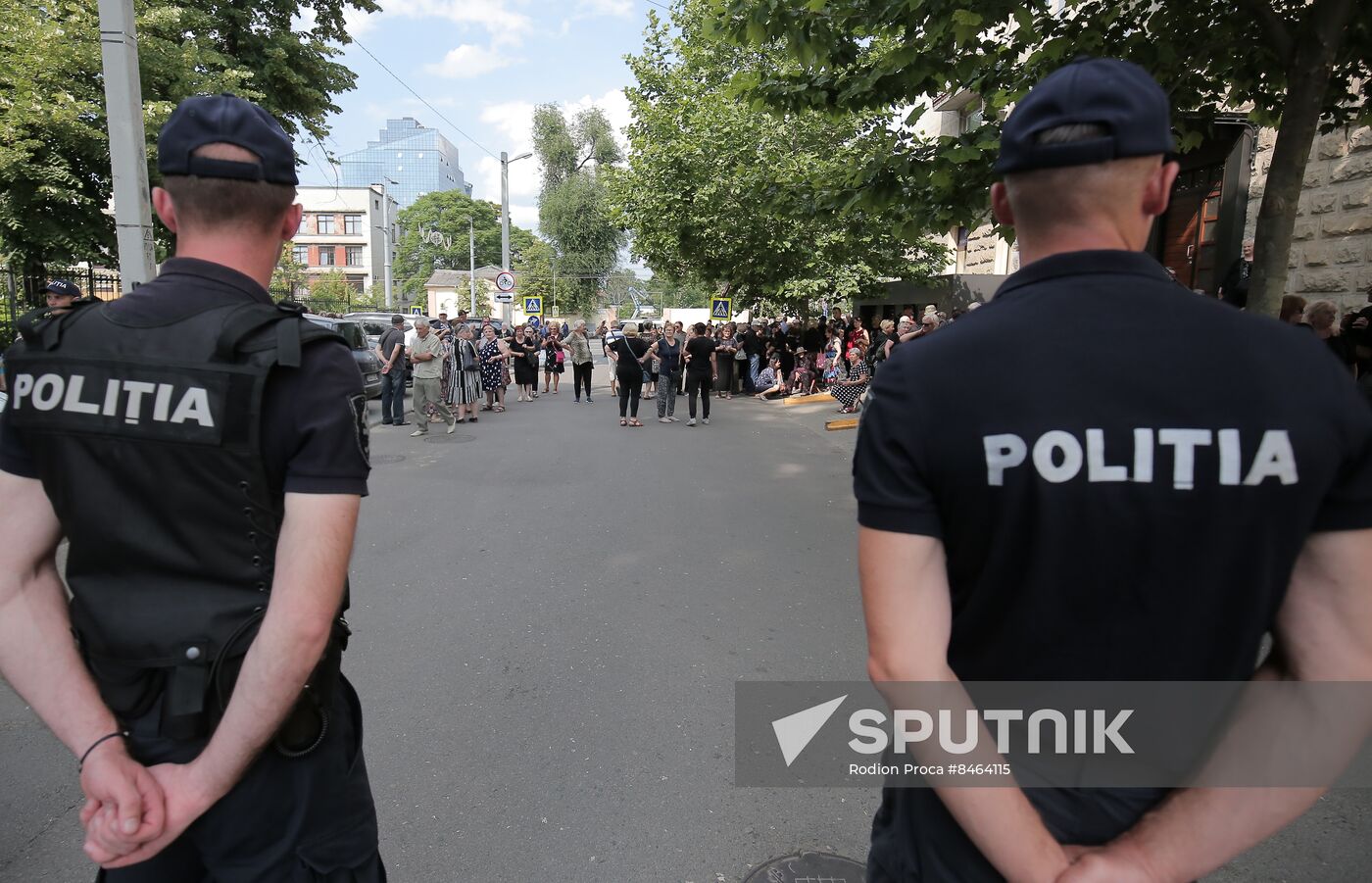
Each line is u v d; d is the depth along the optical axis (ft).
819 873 7.94
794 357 57.88
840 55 17.30
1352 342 18.38
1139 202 3.46
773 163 52.60
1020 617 3.39
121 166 21.97
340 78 51.47
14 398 4.20
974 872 3.63
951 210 17.92
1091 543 3.20
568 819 8.82
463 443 34.96
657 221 59.41
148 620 4.18
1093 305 3.29
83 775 4.14
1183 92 18.20
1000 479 3.23
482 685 11.84
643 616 14.46
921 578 3.44
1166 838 3.43
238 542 4.22
